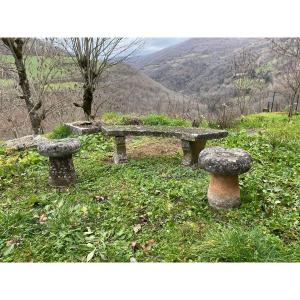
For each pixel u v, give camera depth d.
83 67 12.19
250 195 5.11
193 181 5.84
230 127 11.08
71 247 4.11
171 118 11.43
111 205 5.10
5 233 4.46
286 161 6.89
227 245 3.81
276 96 19.19
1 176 6.57
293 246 3.93
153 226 4.52
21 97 12.38
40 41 13.49
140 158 7.38
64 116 16.80
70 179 6.04
